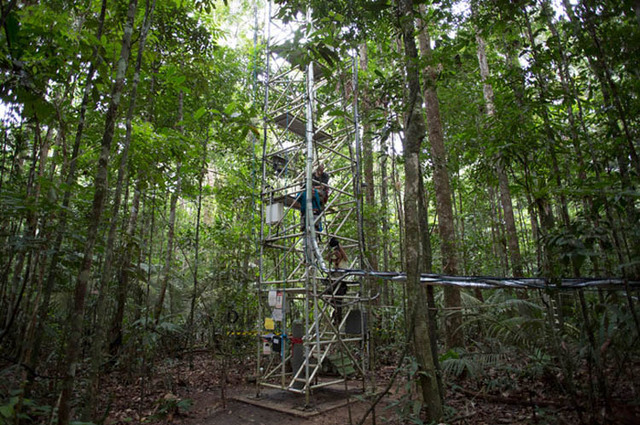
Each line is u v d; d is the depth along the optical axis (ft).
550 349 15.76
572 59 16.02
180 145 17.30
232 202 30.71
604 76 14.51
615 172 14.62
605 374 12.86
